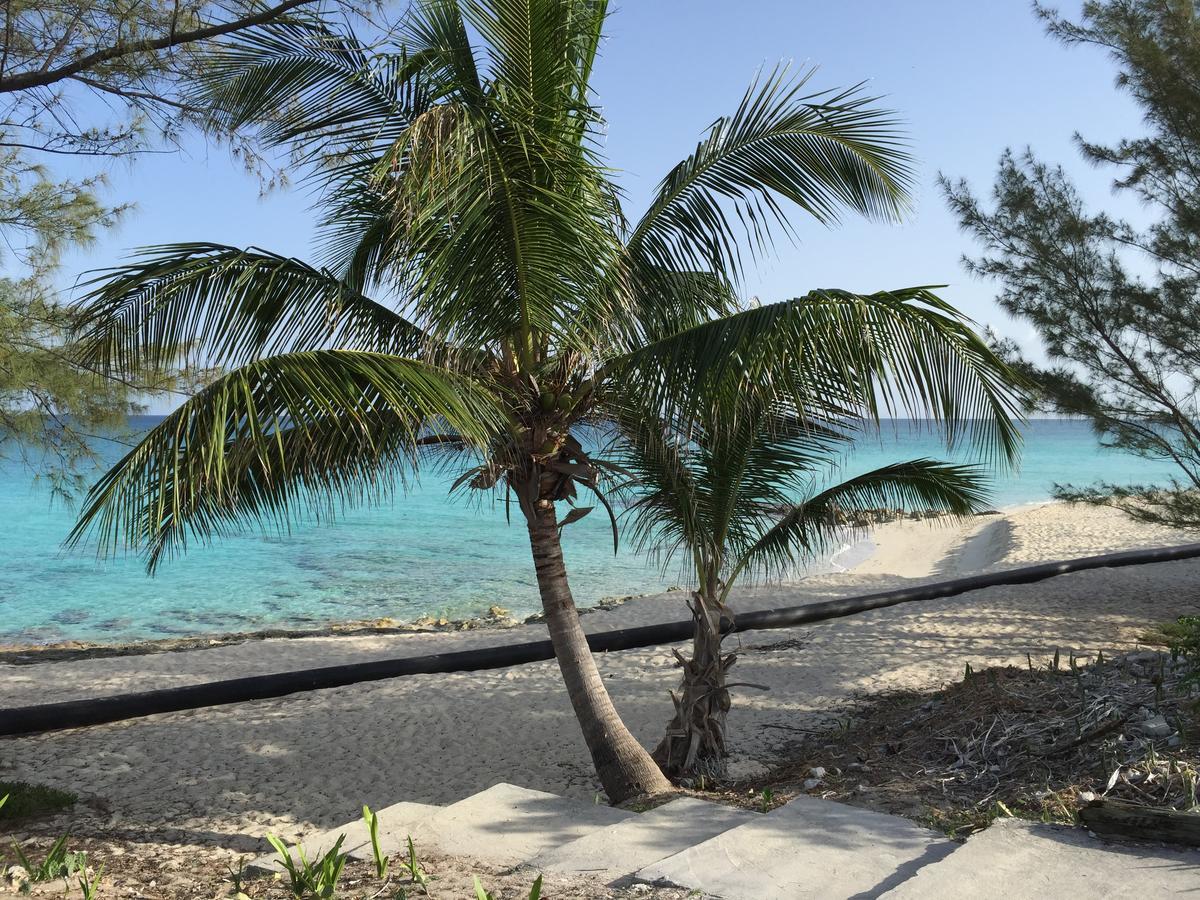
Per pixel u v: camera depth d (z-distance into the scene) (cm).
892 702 816
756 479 616
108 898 396
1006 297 1056
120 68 629
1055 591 1355
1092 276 1000
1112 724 464
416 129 412
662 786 571
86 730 818
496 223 471
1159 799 364
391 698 921
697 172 553
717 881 313
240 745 773
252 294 491
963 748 515
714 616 631
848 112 526
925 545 2497
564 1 461
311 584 2039
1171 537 2016
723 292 577
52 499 850
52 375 792
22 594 1914
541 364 536
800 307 462
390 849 385
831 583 1667
